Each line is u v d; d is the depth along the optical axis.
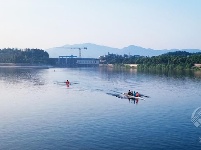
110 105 104.75
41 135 67.88
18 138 65.75
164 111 94.12
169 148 59.28
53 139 64.94
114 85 172.38
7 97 124.00
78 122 79.38
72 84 179.75
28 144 61.78
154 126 75.25
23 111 93.88
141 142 62.88
